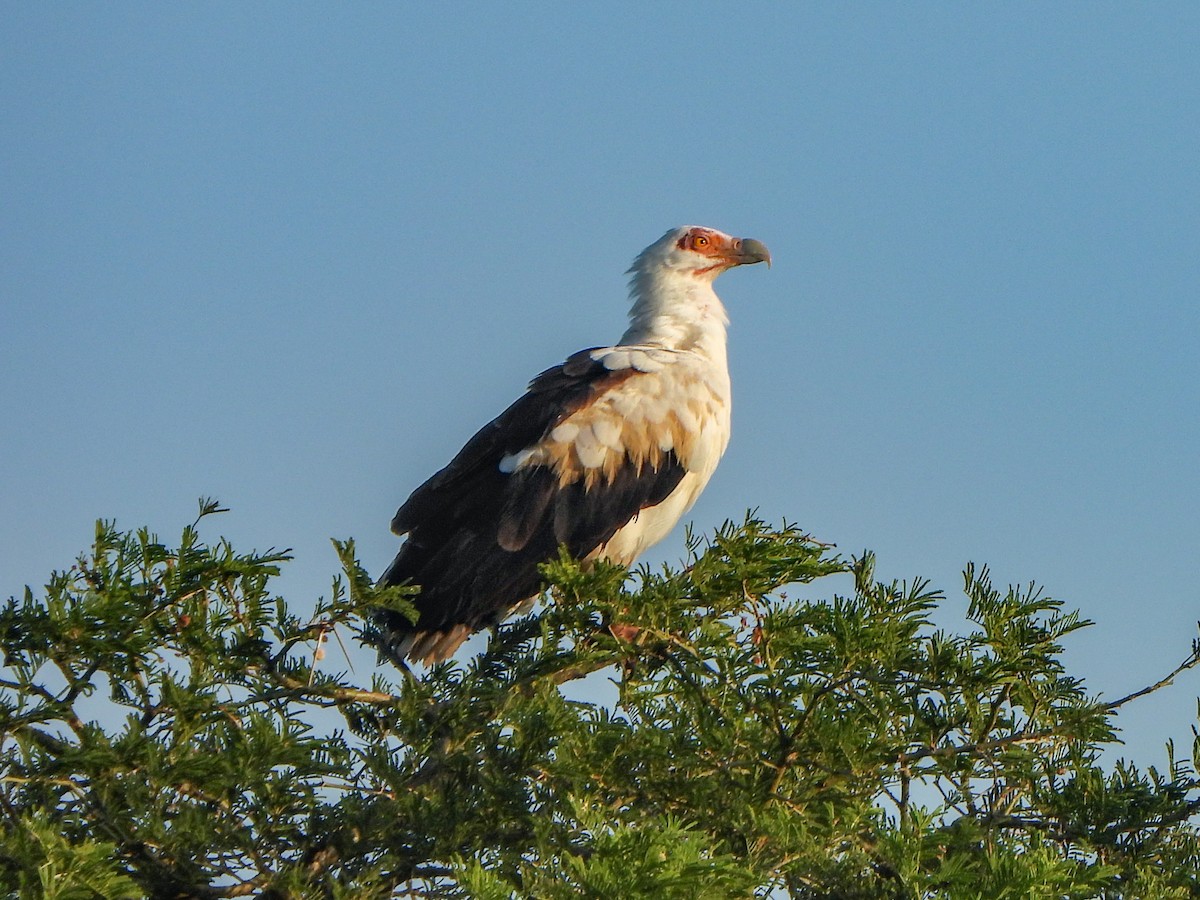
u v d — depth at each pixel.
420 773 10.32
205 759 9.58
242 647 11.05
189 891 9.77
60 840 7.92
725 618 11.73
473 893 7.21
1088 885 8.62
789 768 10.55
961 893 8.12
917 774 10.73
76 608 10.11
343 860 9.80
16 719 10.08
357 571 10.99
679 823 7.95
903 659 11.05
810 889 9.00
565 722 9.94
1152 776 11.20
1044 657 11.28
